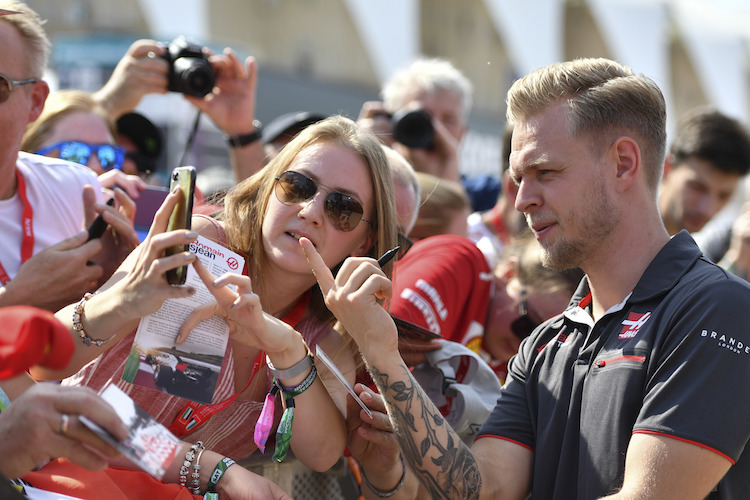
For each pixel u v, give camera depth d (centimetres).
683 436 166
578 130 186
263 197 215
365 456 220
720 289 177
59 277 197
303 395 200
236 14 1005
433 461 185
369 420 207
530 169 191
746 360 171
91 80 580
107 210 207
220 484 188
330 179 211
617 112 186
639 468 168
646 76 196
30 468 145
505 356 310
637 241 190
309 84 725
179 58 350
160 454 148
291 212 209
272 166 218
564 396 192
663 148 194
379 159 221
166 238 166
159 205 286
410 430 185
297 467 234
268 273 216
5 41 236
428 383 246
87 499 166
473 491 189
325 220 210
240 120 358
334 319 230
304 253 195
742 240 401
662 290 183
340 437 211
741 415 169
